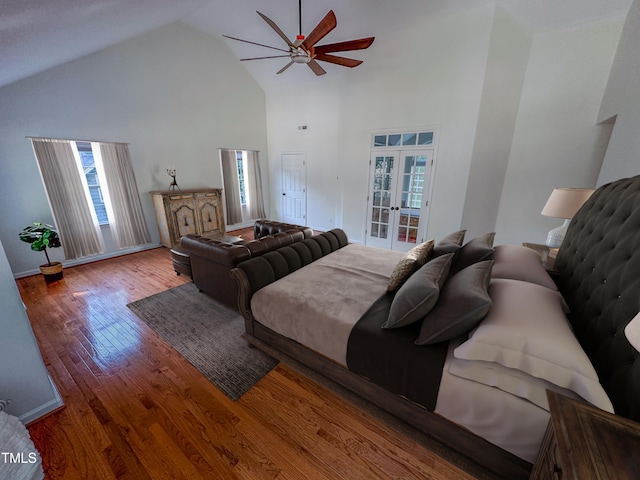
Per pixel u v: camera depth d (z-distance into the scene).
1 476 1.00
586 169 3.32
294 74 5.38
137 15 2.47
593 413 0.76
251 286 2.05
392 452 1.37
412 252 2.01
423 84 3.88
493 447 1.14
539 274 1.61
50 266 3.29
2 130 3.13
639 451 0.65
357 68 4.43
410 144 4.22
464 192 3.90
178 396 1.69
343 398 1.60
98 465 1.30
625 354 0.98
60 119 3.50
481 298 1.15
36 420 1.50
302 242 2.75
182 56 4.70
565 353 0.96
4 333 1.37
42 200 3.50
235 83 5.63
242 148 6.01
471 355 1.10
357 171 4.89
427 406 1.25
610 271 1.19
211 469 1.28
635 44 2.41
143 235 4.47
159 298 2.97
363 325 1.53
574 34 3.09
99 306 2.79
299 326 1.72
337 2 3.65
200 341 2.24
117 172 4.09
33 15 1.33
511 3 3.12
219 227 5.22
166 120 4.66
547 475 0.82
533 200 3.70
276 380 1.83
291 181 6.38
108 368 1.93
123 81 4.04
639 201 1.16
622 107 2.48
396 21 3.70
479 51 3.38
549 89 3.35
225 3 4.09
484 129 3.61
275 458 1.34
